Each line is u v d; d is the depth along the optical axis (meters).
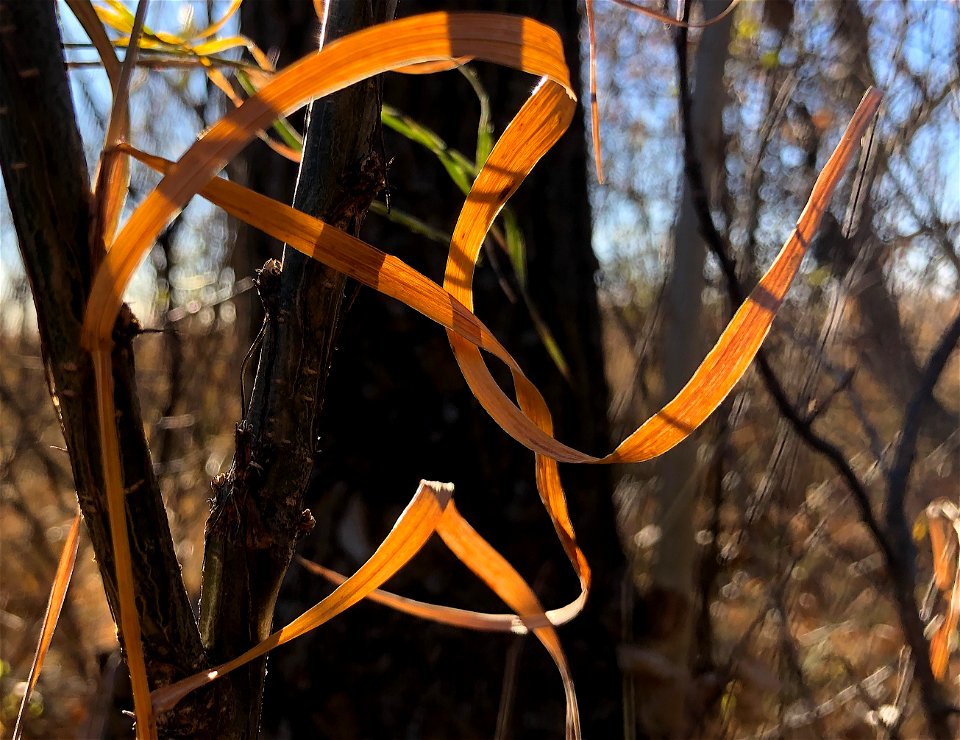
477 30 0.24
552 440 0.27
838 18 1.22
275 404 0.29
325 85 0.23
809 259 1.10
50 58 0.23
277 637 0.27
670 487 1.36
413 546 0.29
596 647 0.95
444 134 0.90
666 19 0.37
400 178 0.89
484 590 0.90
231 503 0.29
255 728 0.29
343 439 0.90
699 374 0.27
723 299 1.05
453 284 0.28
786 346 1.26
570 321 0.97
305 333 0.29
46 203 0.23
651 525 1.54
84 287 0.23
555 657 0.32
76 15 0.25
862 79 1.20
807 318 1.19
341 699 0.89
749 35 1.34
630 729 0.90
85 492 0.25
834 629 1.42
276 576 0.29
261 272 0.29
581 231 1.00
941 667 0.61
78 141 0.23
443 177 0.89
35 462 2.09
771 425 1.39
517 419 0.27
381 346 0.90
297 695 0.90
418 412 0.90
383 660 0.89
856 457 1.37
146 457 0.25
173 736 0.28
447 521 0.31
